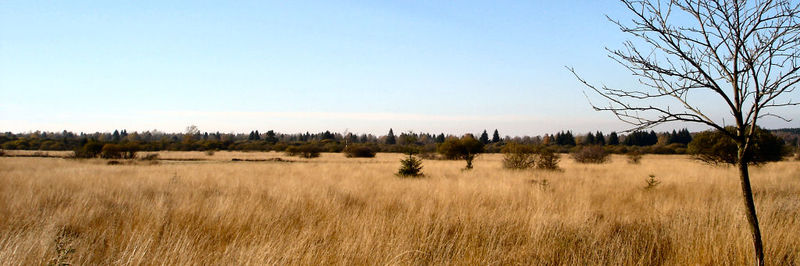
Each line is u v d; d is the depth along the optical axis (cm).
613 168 2127
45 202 773
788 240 448
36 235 462
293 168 2158
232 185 1159
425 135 12356
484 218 593
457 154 3444
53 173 1586
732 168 1858
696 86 311
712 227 495
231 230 549
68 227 551
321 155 5816
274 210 676
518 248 465
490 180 1299
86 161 3138
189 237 495
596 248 448
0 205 702
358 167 2284
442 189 1009
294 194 888
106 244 482
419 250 443
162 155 5019
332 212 672
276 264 384
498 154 6081
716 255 400
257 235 516
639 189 1069
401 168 1606
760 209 630
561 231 520
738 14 294
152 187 1095
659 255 439
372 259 407
